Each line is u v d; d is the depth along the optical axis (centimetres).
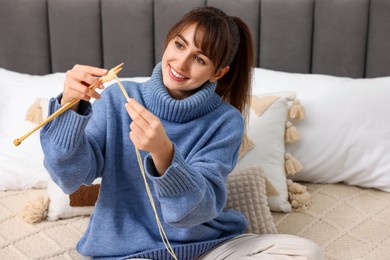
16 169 165
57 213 150
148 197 122
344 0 193
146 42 203
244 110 142
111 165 122
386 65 196
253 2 198
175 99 123
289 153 175
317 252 122
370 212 161
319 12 196
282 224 155
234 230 134
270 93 179
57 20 201
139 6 199
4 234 142
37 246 137
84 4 199
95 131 122
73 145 108
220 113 127
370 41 196
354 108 175
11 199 161
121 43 203
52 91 179
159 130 95
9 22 200
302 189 167
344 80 187
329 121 176
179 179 99
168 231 122
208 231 126
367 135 173
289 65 203
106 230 121
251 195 149
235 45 126
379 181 173
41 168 166
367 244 144
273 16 198
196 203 103
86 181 118
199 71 116
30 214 148
